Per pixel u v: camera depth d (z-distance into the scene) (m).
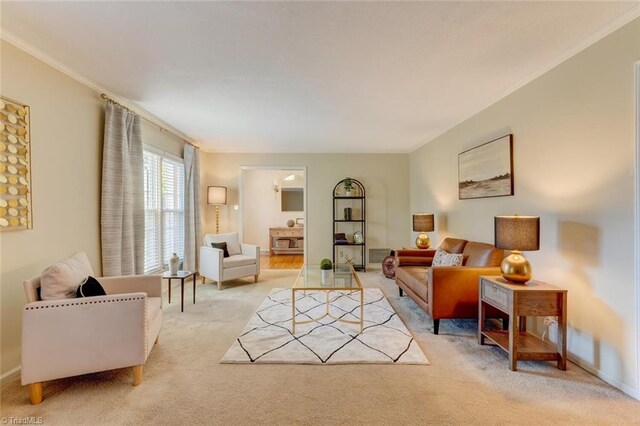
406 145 5.54
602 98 2.03
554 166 2.44
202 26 1.91
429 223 4.51
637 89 1.81
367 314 3.36
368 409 1.76
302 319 3.19
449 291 2.80
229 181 6.00
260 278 5.27
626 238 1.89
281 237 8.31
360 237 5.98
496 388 1.96
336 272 3.56
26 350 1.76
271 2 1.68
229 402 1.82
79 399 1.84
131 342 1.98
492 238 3.33
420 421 1.65
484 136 3.46
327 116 3.78
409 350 2.48
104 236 2.88
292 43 2.12
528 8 1.76
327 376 2.11
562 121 2.35
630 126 1.86
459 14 1.80
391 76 2.65
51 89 2.36
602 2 1.71
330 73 2.59
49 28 1.93
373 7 1.73
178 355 2.41
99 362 1.92
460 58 2.34
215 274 4.51
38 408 1.76
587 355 2.15
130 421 1.66
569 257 2.29
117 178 3.00
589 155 2.13
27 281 1.90
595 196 2.09
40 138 2.27
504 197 3.10
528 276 2.28
